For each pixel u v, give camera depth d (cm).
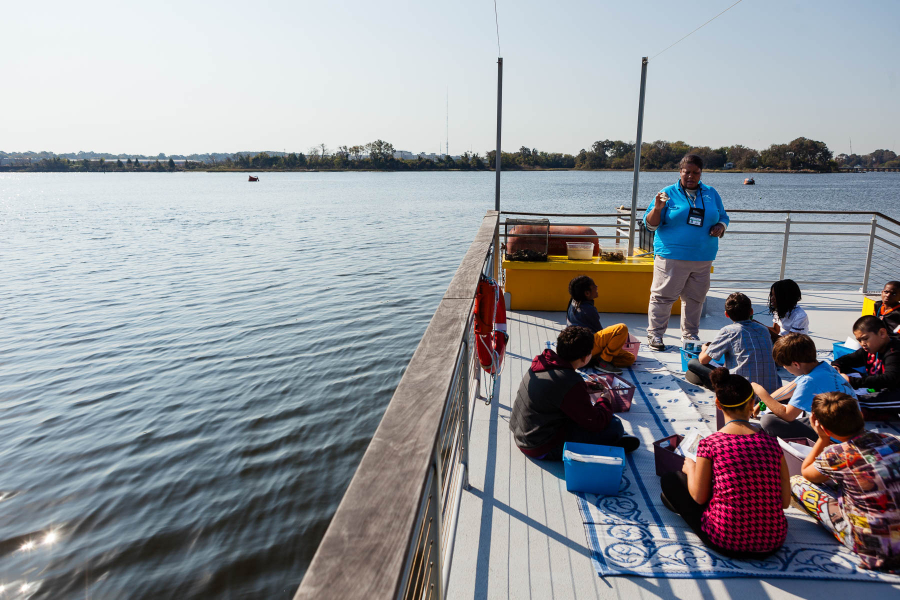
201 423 1005
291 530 715
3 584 647
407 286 2105
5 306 1961
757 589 216
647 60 613
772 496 225
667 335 557
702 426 354
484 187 12056
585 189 10425
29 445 958
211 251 3250
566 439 310
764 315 614
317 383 1158
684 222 475
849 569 226
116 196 11194
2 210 7512
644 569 228
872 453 225
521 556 239
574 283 457
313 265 2653
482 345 376
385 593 78
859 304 670
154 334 1562
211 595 617
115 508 776
